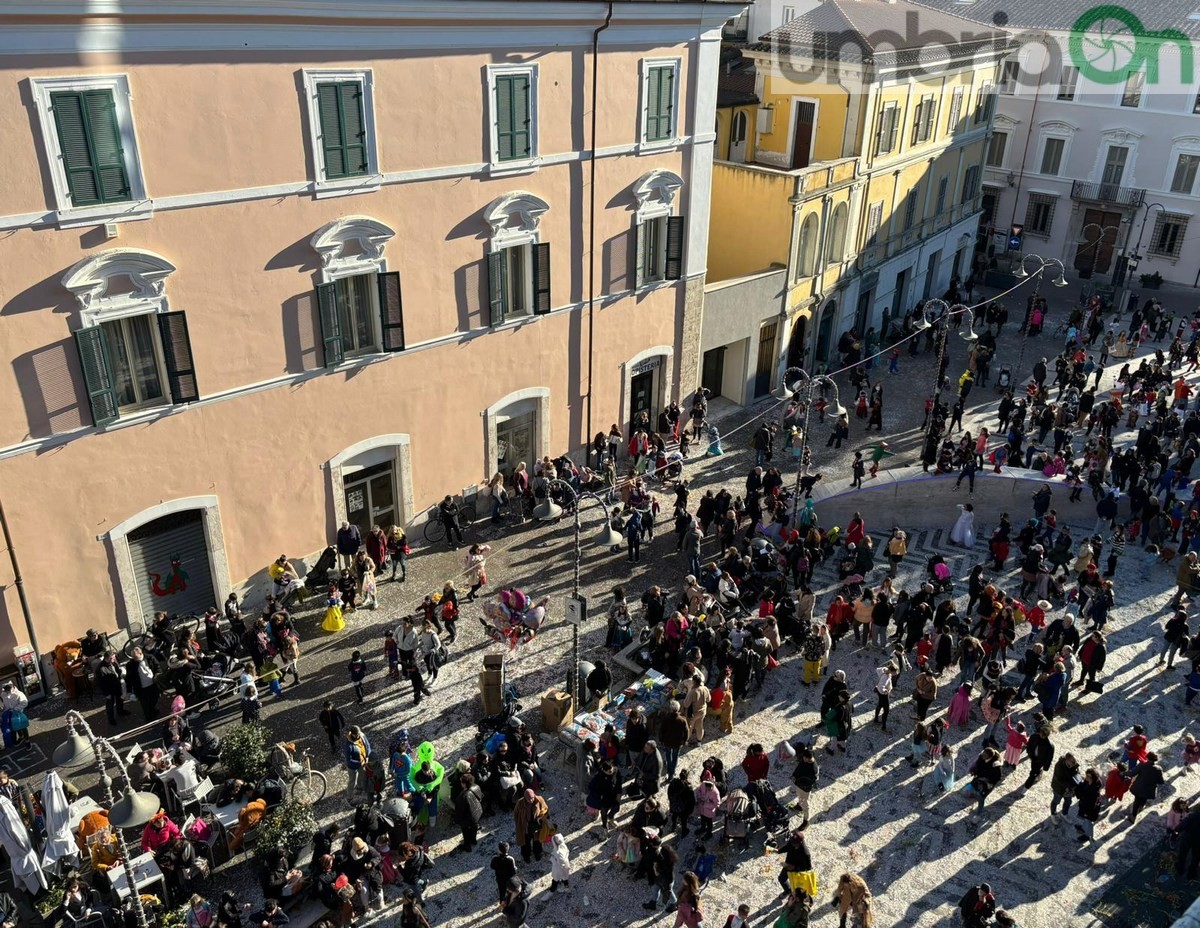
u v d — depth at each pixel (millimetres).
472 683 22219
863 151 38562
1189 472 33375
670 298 31984
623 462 32375
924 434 35844
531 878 17438
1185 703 22391
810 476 28500
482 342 26859
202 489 22281
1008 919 15156
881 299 45031
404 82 22766
